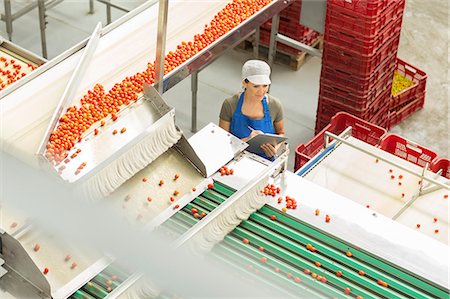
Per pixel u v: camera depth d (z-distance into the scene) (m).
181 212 5.41
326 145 6.92
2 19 9.30
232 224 5.36
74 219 5.00
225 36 7.00
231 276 5.07
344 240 5.30
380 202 6.45
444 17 10.40
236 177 5.61
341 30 7.70
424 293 5.08
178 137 5.71
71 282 4.79
